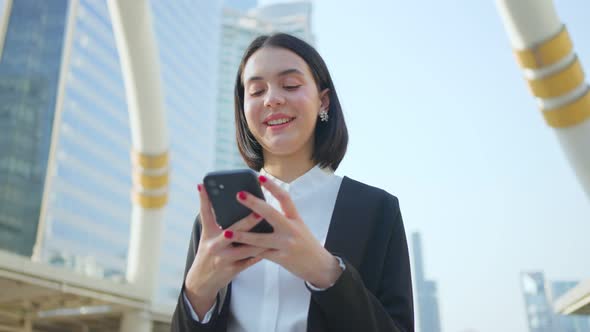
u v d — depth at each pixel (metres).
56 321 22.39
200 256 1.22
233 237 1.15
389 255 1.50
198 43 92.88
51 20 58.69
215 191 1.19
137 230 18.45
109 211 62.53
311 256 1.16
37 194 50.84
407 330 1.39
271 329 1.33
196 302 1.29
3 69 54.06
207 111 92.69
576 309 16.98
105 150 63.88
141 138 17.45
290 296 1.38
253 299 1.41
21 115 52.69
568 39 10.88
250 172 1.17
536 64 11.05
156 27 79.81
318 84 1.73
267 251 1.16
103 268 59.53
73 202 56.84
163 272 70.94
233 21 127.06
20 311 20.02
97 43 65.00
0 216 46.81
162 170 18.03
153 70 16.36
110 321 21.91
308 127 1.62
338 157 1.79
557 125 11.28
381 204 1.54
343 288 1.15
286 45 1.68
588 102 10.89
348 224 1.46
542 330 131.12
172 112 81.12
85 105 61.31
